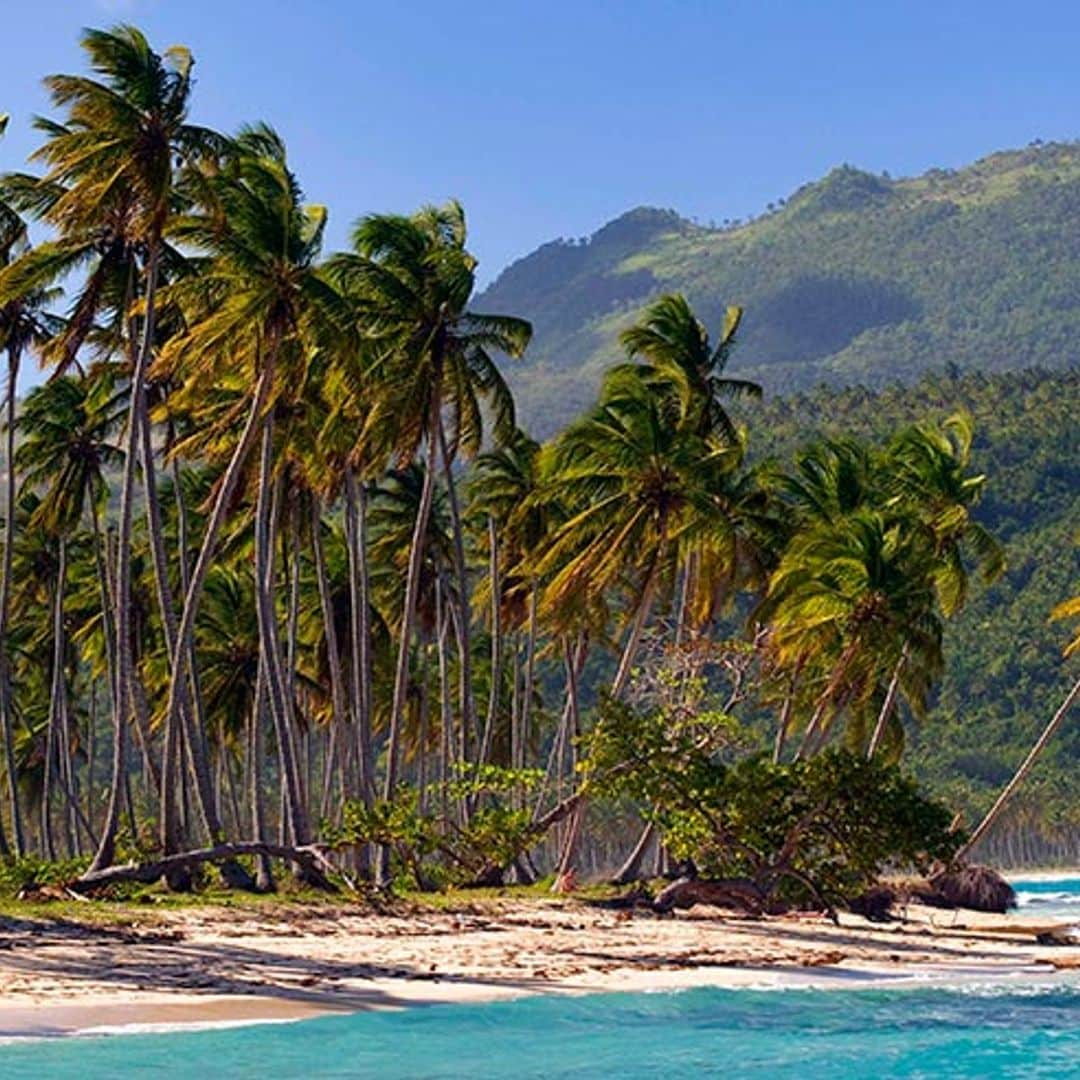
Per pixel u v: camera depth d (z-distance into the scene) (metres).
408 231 60.22
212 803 56.06
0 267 56.62
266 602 56.03
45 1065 27.03
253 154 54.53
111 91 49.66
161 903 49.25
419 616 88.94
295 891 55.19
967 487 78.50
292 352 53.44
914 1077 29.92
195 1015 32.03
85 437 75.62
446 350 60.41
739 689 69.69
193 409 60.41
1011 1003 39.34
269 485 56.16
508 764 106.56
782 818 54.19
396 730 60.94
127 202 50.75
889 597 67.88
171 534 87.81
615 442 63.88
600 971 41.75
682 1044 32.62
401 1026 32.75
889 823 53.28
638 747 54.84
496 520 84.00
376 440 59.34
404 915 51.09
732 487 76.62
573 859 70.38
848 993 40.47
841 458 77.88
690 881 57.31
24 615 101.19
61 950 38.88
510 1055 30.59
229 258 50.47
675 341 72.69
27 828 133.00
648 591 65.50
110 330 56.38
